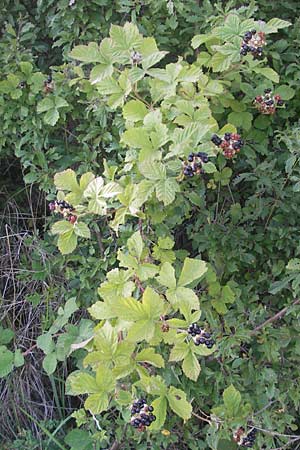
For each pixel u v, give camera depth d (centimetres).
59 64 271
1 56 251
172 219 214
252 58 213
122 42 207
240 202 244
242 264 242
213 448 206
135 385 184
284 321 235
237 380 227
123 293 181
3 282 282
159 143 190
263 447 223
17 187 295
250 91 220
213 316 227
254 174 225
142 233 211
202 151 188
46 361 237
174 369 218
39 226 289
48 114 241
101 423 238
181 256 224
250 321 229
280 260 238
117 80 215
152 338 176
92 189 193
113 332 176
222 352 218
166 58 248
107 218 236
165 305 182
